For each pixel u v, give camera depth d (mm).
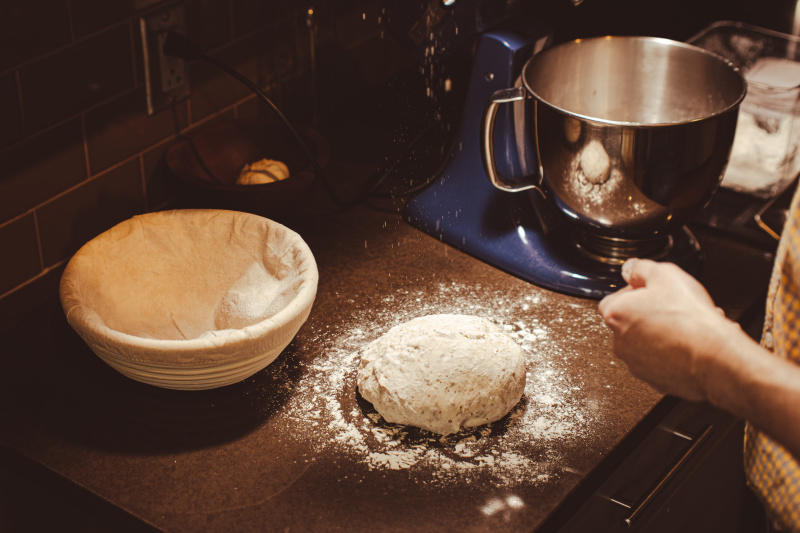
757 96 1230
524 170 1069
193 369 766
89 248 864
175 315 909
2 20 857
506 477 762
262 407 835
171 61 1059
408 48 1043
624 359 625
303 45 1249
